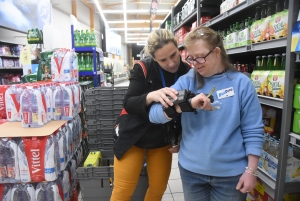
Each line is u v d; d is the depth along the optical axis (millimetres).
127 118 1461
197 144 1126
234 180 1100
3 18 6574
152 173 1598
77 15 13914
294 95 1457
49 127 1911
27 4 7906
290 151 1567
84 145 2916
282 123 1514
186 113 1175
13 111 2053
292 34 1391
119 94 2355
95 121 2426
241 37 2061
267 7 1914
